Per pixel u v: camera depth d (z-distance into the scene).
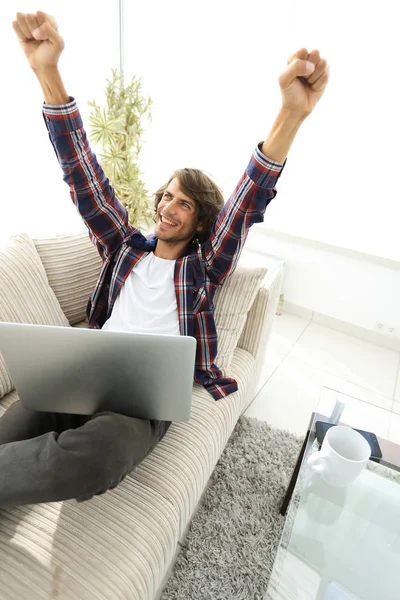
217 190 1.21
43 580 0.71
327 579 0.82
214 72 2.38
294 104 0.86
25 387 0.88
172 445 1.03
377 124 2.00
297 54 0.83
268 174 0.97
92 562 0.75
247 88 2.31
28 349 0.80
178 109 2.61
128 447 0.82
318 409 1.17
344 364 2.16
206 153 2.63
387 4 1.79
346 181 2.19
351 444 0.95
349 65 1.96
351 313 2.40
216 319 1.29
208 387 1.21
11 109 1.72
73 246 1.37
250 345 1.48
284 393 1.87
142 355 0.79
